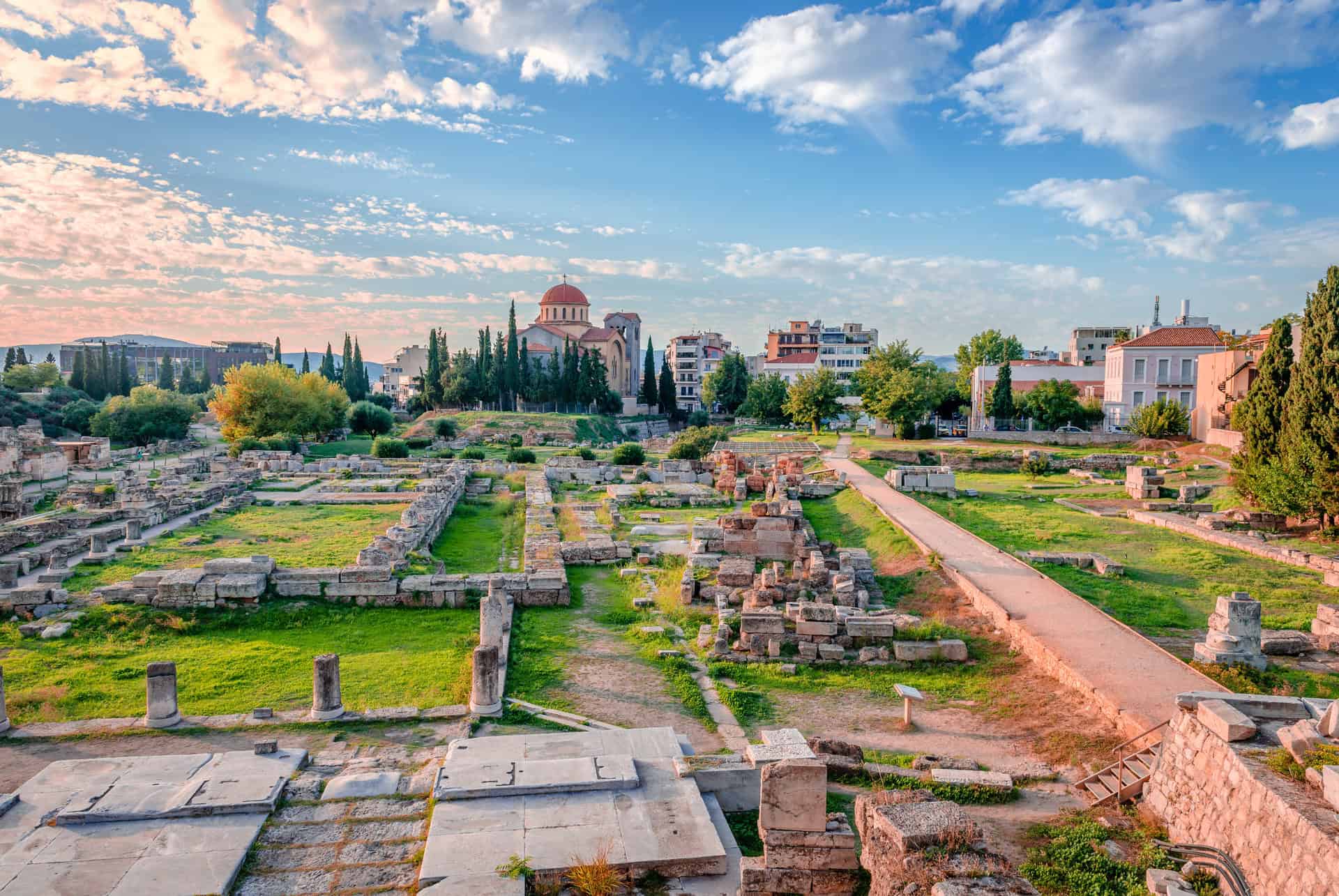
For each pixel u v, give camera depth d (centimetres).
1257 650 1869
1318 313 3309
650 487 5441
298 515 4362
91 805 1300
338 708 1759
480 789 1349
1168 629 2197
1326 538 3206
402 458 8006
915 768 1538
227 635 2389
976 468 6175
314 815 1316
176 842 1218
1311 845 962
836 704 1920
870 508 4159
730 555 3219
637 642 2350
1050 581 2623
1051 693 1847
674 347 18400
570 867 1155
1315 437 3281
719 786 1424
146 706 1761
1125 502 4338
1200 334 7162
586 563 3316
